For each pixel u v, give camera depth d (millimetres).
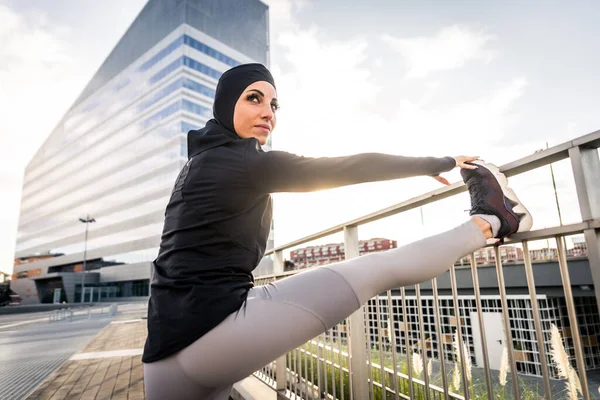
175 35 45438
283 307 764
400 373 2377
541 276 5031
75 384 3270
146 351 791
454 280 1289
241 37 52156
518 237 1060
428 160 925
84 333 8883
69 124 66062
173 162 41250
